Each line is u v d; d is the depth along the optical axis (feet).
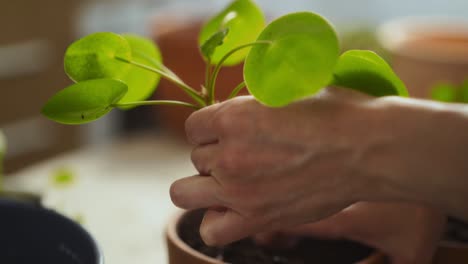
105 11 6.14
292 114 2.20
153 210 3.43
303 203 2.28
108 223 3.29
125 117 5.97
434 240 2.59
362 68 2.33
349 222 2.59
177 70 4.42
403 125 2.17
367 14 6.76
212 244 2.39
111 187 3.69
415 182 2.19
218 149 2.27
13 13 5.37
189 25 4.88
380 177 2.20
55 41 5.81
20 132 5.66
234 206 2.30
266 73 2.16
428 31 4.71
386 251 2.59
